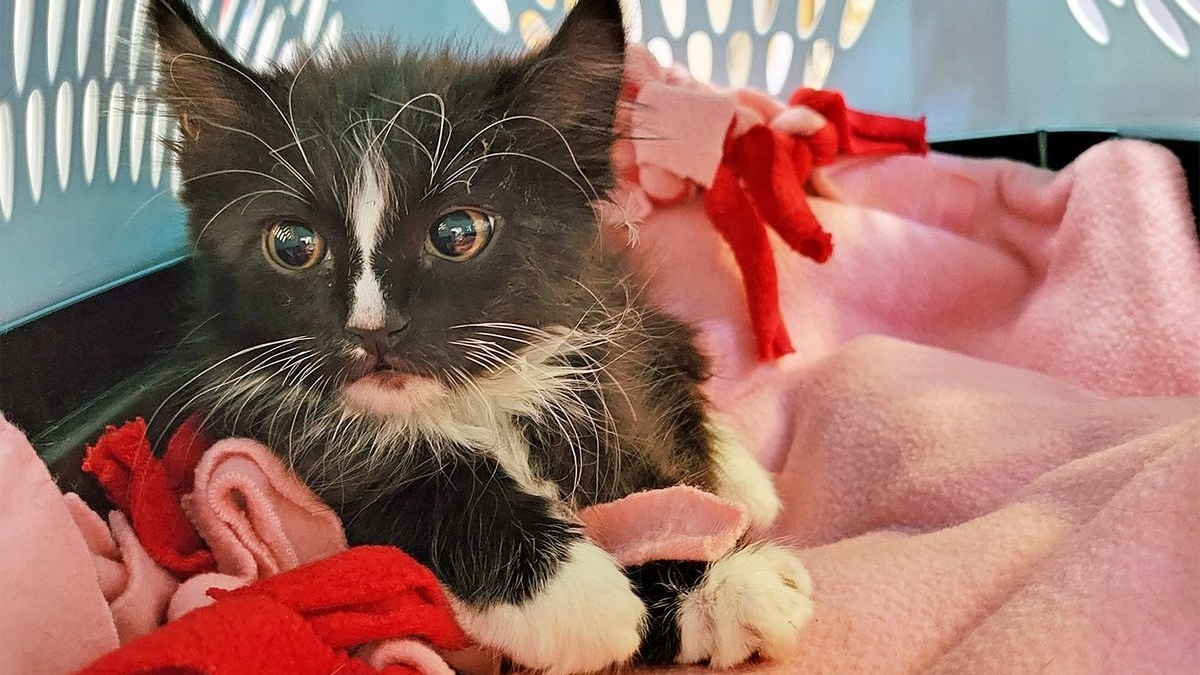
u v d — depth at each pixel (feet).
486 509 0.66
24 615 0.54
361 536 0.67
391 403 0.66
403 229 0.63
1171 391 1.03
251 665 0.52
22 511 0.55
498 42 0.95
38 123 0.73
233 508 0.67
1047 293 1.12
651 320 0.86
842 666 0.62
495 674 0.65
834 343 1.13
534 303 0.68
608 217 0.85
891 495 0.86
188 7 0.68
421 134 0.64
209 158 0.67
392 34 0.90
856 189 1.19
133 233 0.84
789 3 1.22
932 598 0.66
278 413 0.69
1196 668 0.55
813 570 0.71
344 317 0.63
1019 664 0.56
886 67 1.26
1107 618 0.57
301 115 0.65
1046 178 1.16
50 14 0.73
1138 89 1.12
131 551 0.65
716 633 0.64
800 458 0.99
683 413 0.84
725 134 1.08
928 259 1.15
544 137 0.68
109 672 0.50
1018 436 0.85
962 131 1.25
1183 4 1.07
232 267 0.66
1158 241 1.06
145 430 0.70
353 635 0.58
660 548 0.67
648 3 1.15
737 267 1.10
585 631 0.62
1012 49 1.21
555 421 0.72
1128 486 0.64
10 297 0.70
